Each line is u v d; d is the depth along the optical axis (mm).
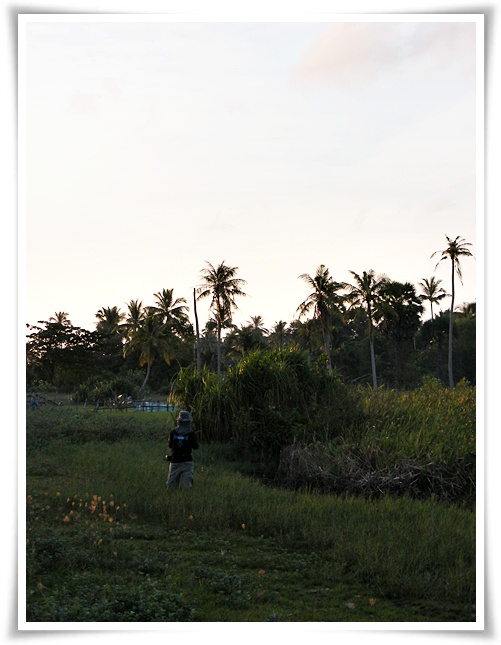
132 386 51531
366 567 8438
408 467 14523
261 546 9719
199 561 8781
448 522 10555
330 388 21250
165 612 7004
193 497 11867
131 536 9938
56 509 11359
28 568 7926
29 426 22047
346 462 15289
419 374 66562
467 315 76938
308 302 59156
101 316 92312
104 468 15148
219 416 19781
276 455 18672
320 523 10477
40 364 61562
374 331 68375
